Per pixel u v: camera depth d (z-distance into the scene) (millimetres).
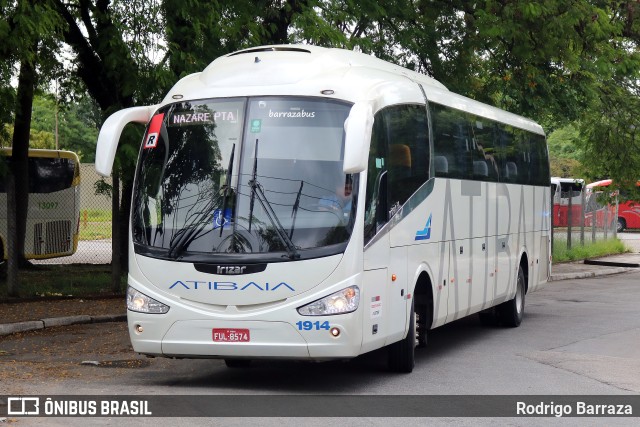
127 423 8266
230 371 11500
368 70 11266
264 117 10164
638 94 29406
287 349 9656
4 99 16719
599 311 18875
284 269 9641
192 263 9828
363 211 9922
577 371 11594
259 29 18266
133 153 16922
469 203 14023
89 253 35688
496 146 15633
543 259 18688
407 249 11328
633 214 60375
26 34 15094
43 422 8266
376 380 10906
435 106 12758
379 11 21141
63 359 12266
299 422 8398
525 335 15336
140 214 10258
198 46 17672
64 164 29578
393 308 10797
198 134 10297
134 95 17641
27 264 26156
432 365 12133
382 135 10648
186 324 9836
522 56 22359
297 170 9922
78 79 23953
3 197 26234
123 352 12914
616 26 22844
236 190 9922
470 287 14031
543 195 18734
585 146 30734
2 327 14492
